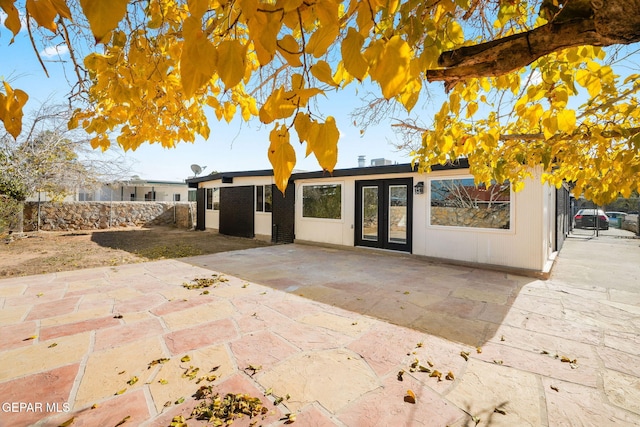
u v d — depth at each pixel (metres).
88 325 3.24
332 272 5.87
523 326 3.32
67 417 1.92
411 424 1.88
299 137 0.72
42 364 2.50
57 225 12.80
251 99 2.15
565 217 12.26
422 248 7.30
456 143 2.86
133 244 9.61
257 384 2.26
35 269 6.02
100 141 2.08
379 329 3.22
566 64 1.70
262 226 11.16
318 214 9.54
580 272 6.12
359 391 2.19
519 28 1.63
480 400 2.10
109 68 1.53
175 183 20.67
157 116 2.30
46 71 1.00
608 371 2.44
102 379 2.30
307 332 3.12
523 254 5.88
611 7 0.85
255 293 4.44
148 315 3.54
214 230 13.48
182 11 1.51
